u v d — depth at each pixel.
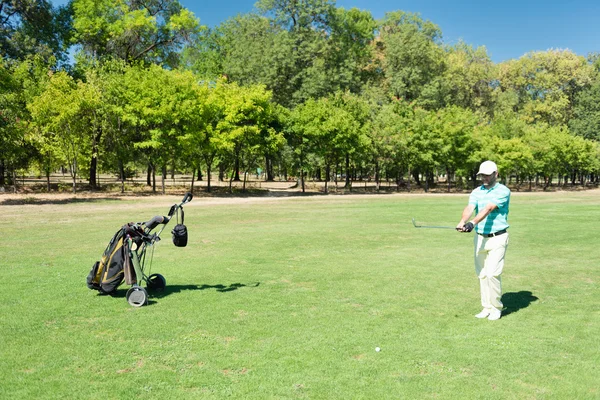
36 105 33.75
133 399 4.13
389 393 4.25
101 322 6.14
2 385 4.37
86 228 16.42
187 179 66.56
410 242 13.75
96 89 37.16
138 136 39.59
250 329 5.91
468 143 51.81
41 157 37.62
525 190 61.59
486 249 6.52
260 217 21.12
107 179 61.03
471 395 4.22
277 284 8.41
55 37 45.56
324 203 30.89
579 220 20.28
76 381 4.46
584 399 4.16
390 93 57.53
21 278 8.64
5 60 38.16
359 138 46.28
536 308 7.01
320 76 51.66
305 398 4.15
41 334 5.69
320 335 5.72
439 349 5.29
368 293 7.81
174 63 50.69
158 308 6.80
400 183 57.25
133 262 7.07
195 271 9.46
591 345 5.43
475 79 65.62
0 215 21.09
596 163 65.38
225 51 59.75
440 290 8.05
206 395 4.20
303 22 55.38
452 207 27.31
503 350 5.27
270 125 44.09
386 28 67.31
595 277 9.24
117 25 44.41
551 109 71.19
